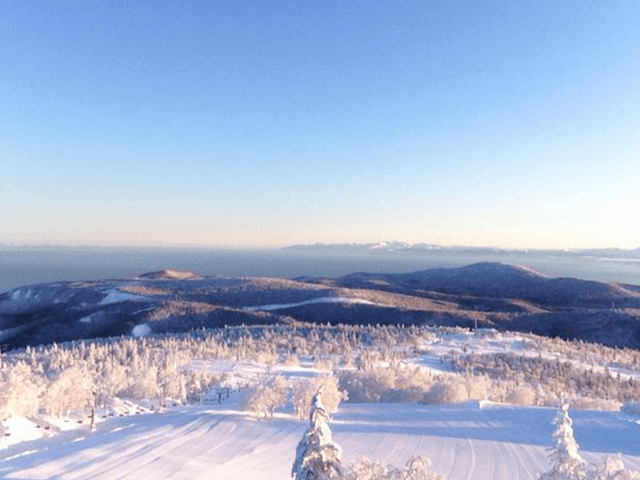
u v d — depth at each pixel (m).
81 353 121.69
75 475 34.53
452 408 67.50
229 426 52.94
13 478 33.72
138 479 33.97
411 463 18.72
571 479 15.05
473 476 37.44
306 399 59.12
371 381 77.50
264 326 199.00
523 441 48.53
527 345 160.00
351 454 43.34
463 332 183.00
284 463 39.91
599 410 64.81
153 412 62.12
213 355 125.06
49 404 56.16
